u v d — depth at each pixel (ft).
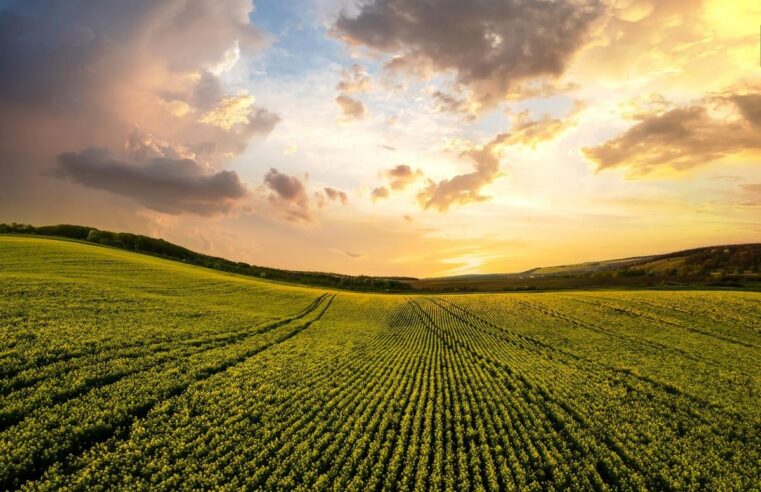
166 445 57.31
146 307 129.39
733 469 60.08
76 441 54.65
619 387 94.89
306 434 64.28
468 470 56.70
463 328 177.58
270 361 100.17
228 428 63.26
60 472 48.55
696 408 83.35
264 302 195.93
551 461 58.08
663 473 57.26
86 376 72.13
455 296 299.38
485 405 79.66
